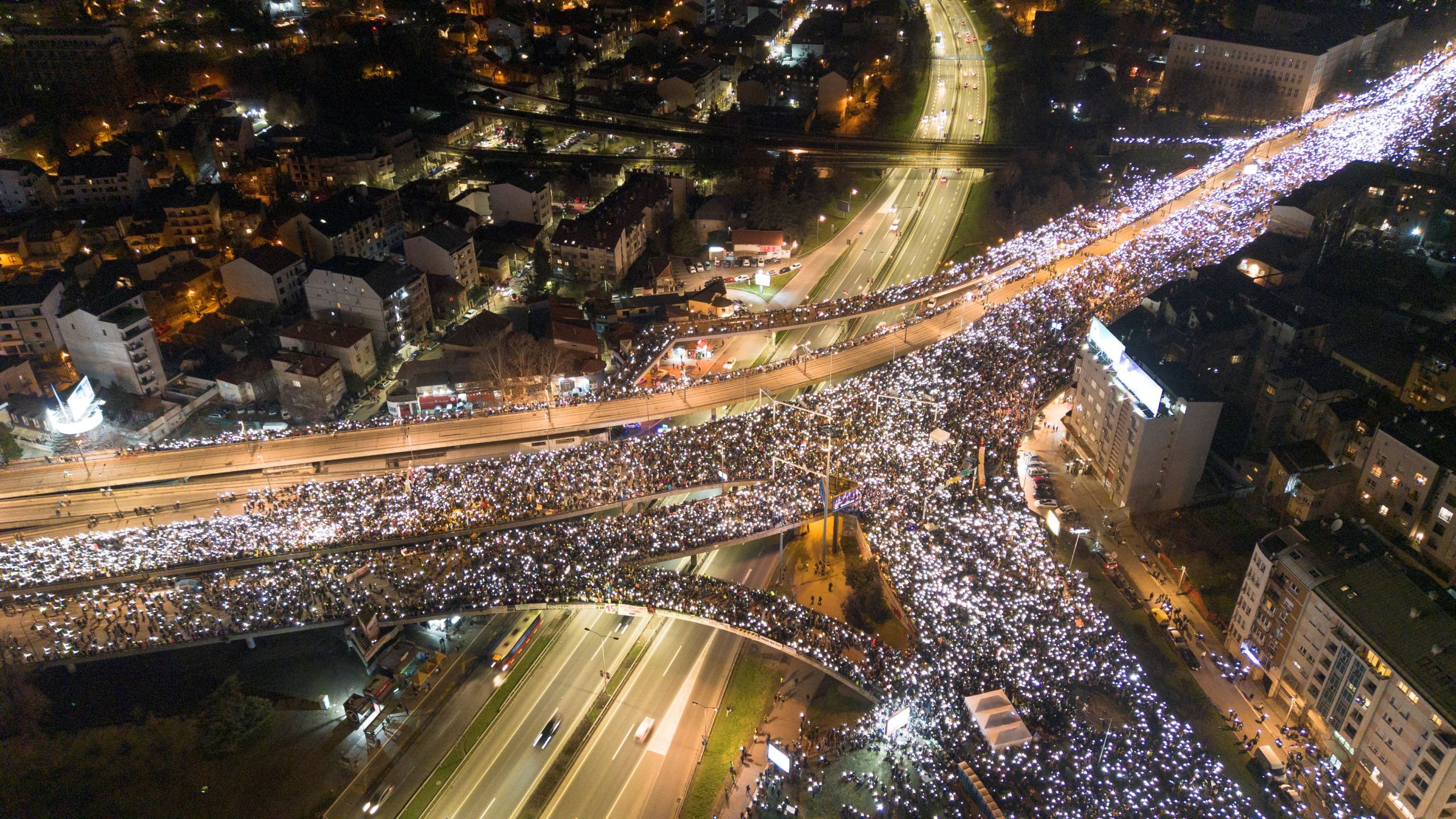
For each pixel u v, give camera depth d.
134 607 123.81
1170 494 137.25
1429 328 166.00
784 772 103.44
